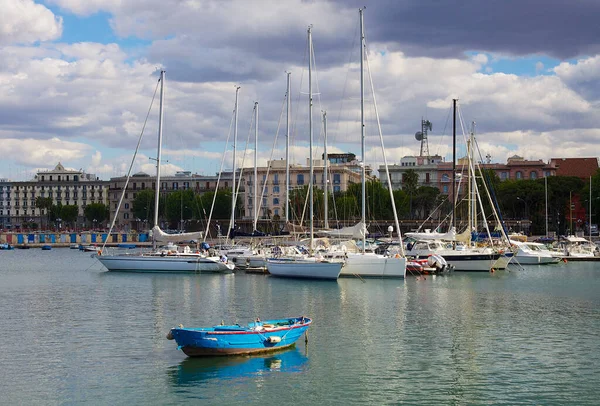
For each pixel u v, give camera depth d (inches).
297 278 2947.8
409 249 3430.1
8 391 1282.0
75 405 1211.2
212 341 1464.1
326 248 3093.0
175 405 1211.9
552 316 2021.4
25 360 1487.5
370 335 1732.3
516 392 1282.0
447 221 5275.6
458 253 3331.7
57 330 1798.7
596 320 1957.4
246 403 1222.3
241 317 1974.7
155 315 2017.7
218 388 1299.2
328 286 2701.8
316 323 1888.5
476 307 2181.3
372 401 1232.2
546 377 1374.3
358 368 1429.6
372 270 2940.5
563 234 6796.3
